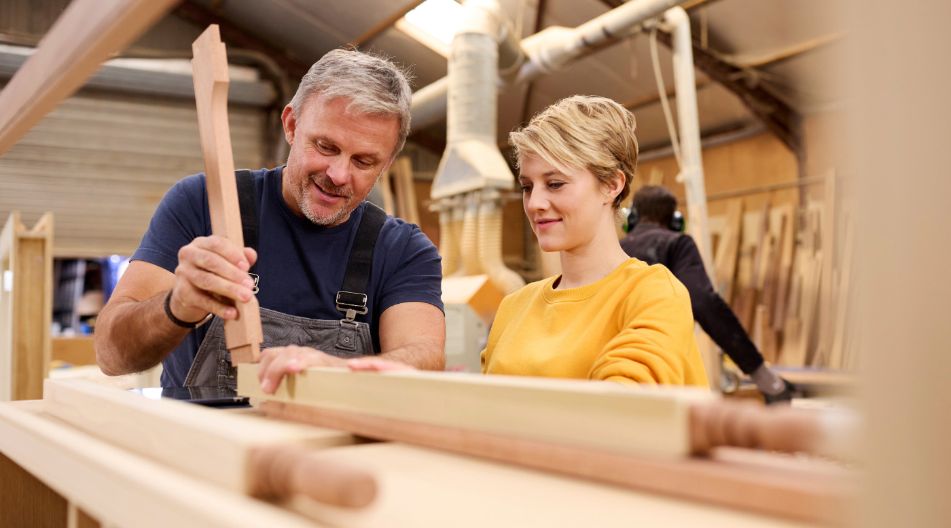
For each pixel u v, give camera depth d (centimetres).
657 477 44
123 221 614
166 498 46
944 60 20
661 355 93
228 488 47
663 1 328
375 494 39
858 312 22
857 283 22
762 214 566
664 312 99
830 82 22
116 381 139
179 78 620
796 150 541
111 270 688
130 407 65
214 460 49
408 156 724
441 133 717
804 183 536
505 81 402
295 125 133
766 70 492
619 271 110
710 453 45
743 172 582
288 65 653
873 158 21
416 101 468
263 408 81
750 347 211
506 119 616
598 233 112
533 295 124
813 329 516
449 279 307
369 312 141
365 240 141
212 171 92
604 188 111
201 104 93
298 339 133
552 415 50
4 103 91
